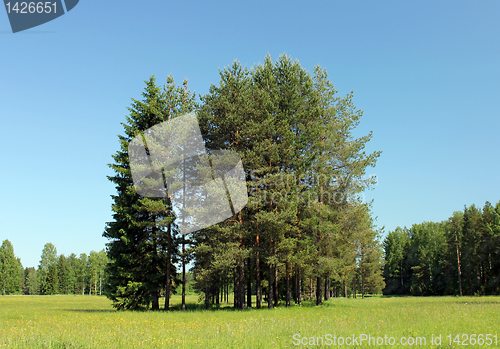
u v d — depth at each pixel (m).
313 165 29.50
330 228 28.98
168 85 31.36
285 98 30.55
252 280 33.62
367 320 15.84
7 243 115.19
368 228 36.81
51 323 16.47
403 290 96.38
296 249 28.56
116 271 28.66
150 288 27.53
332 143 31.02
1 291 110.75
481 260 63.31
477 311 19.42
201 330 13.08
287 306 29.03
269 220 25.59
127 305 28.16
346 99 33.44
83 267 126.12
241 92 30.16
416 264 87.62
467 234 65.25
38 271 127.00
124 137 29.30
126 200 28.80
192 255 28.62
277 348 9.69
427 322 14.54
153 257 27.97
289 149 28.36
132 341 10.80
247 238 28.28
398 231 105.06
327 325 14.20
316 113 30.77
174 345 10.05
